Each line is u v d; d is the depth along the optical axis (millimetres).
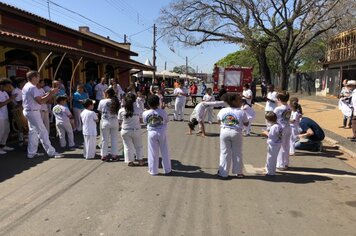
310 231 4562
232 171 6934
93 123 8359
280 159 7520
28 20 16047
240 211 5184
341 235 4465
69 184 6375
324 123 15117
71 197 5711
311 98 31688
